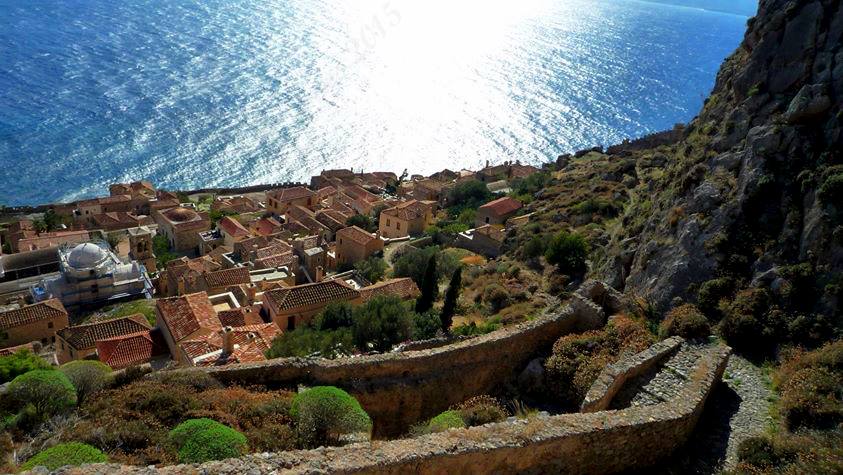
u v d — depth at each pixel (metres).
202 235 86.44
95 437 14.38
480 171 102.81
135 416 15.54
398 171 133.50
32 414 15.58
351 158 139.12
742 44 33.12
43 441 14.55
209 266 67.06
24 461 13.67
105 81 172.62
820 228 21.08
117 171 123.44
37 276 73.31
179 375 17.64
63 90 162.50
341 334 31.30
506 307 34.94
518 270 40.19
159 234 92.19
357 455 12.17
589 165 76.81
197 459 12.70
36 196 111.12
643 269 26.58
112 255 69.38
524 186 79.25
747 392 18.09
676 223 26.19
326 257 69.62
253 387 17.72
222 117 156.25
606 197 50.78
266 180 126.81
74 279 62.69
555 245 37.62
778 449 14.70
